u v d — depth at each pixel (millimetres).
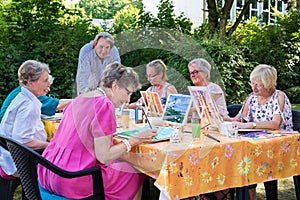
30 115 2680
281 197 3461
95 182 2209
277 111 2910
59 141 2338
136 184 2422
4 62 5906
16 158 2211
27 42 6402
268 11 13250
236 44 7852
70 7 7688
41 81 2803
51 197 2312
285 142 2529
